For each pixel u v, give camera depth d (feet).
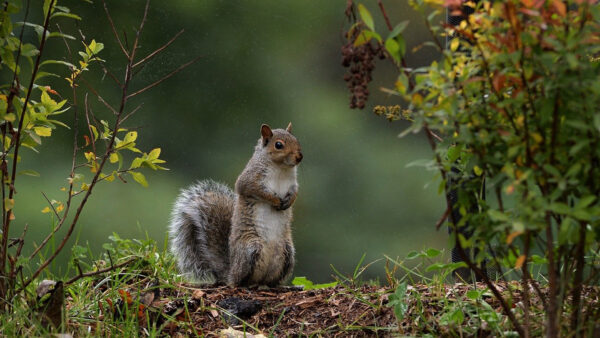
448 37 24.47
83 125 71.92
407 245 70.59
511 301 24.35
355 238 71.36
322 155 75.97
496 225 18.60
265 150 33.83
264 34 79.25
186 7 78.23
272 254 33.88
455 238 19.52
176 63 76.84
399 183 73.67
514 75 18.21
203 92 76.54
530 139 18.21
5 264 25.59
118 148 26.76
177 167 74.33
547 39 16.87
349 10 19.25
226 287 32.37
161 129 74.84
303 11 80.18
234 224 34.17
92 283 29.60
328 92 79.30
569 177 17.89
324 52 79.92
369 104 77.25
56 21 73.97
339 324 26.18
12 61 24.54
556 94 17.34
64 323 24.56
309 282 30.07
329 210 73.15
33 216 65.92
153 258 31.07
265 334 26.58
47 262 26.20
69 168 70.74
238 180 34.30
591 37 17.07
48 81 72.08
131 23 76.84
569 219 16.93
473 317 24.30
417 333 24.49
